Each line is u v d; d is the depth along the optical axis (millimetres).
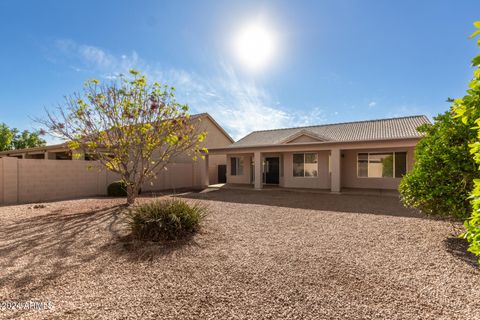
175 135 10281
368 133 15602
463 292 3203
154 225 5461
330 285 3391
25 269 3955
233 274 3746
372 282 3477
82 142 9664
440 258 4359
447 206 5137
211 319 2654
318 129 18938
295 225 6750
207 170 18188
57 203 10469
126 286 3393
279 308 2848
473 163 4676
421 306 2887
